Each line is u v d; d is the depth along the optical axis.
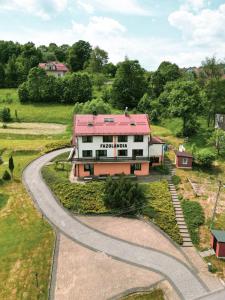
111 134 60.44
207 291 37.72
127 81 120.25
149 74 148.00
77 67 190.75
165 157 72.12
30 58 167.88
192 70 167.75
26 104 126.62
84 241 46.06
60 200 55.28
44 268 40.84
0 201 55.78
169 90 113.25
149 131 61.28
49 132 96.56
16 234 47.47
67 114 114.12
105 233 47.88
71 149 78.31
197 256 43.62
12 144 82.50
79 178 61.59
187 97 82.75
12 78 157.00
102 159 61.38
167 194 55.91
